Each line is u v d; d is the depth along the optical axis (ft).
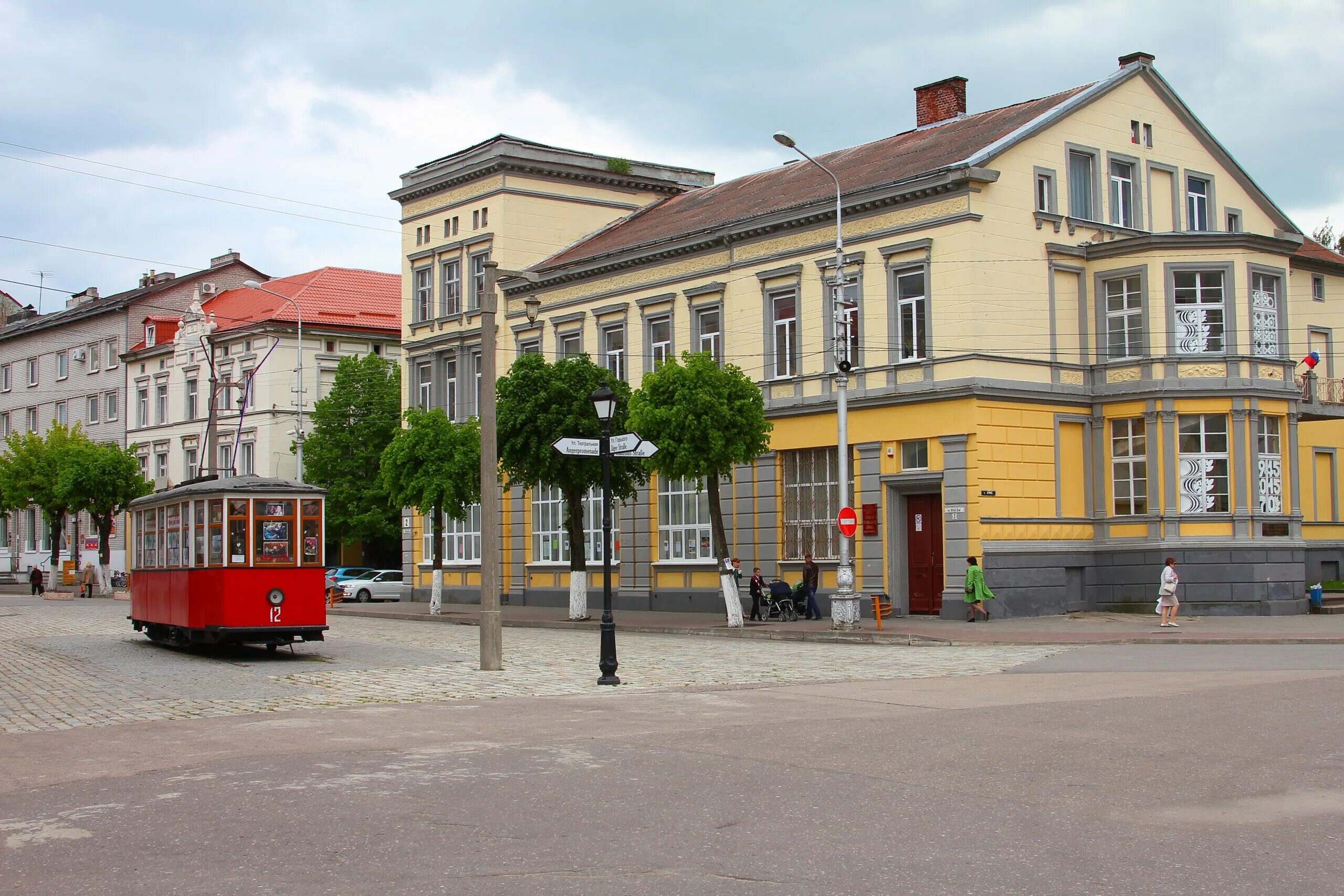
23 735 49.52
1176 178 125.29
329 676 72.74
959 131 127.54
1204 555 108.27
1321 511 135.74
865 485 116.26
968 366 107.65
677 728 47.60
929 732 44.68
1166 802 32.45
